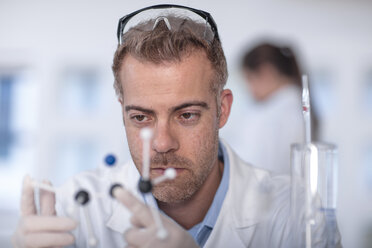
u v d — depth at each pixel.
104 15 2.00
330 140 2.03
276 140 1.38
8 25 2.00
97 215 0.94
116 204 0.96
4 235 1.80
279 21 2.03
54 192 0.72
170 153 0.72
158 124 0.71
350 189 2.02
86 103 2.02
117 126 1.98
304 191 0.62
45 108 1.99
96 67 2.01
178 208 0.86
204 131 0.74
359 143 2.03
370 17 2.02
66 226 0.64
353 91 2.04
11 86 2.02
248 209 0.89
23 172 2.00
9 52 2.01
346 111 2.04
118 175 0.99
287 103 1.41
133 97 0.71
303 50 2.05
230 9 2.02
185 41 0.71
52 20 2.00
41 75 2.00
